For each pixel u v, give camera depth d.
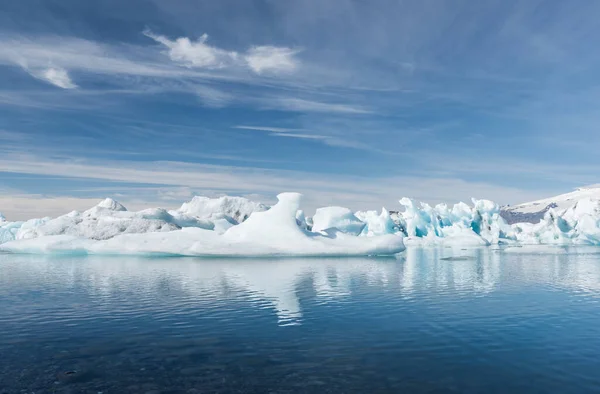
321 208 54.31
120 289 18.45
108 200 71.38
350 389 7.05
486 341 9.83
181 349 9.32
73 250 47.69
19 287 19.45
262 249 38.38
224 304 14.55
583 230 79.19
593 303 14.58
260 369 8.02
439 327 11.16
